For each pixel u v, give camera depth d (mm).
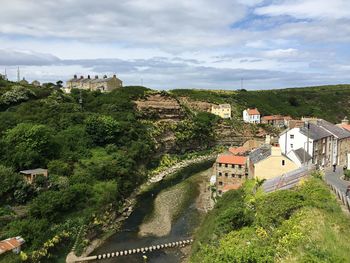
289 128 86562
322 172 66938
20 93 115875
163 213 80438
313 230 37562
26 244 56375
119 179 88500
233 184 82312
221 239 47500
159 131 135750
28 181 71250
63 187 73375
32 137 82312
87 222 68375
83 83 191250
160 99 157000
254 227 46906
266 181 66562
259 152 80500
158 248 63000
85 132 103812
